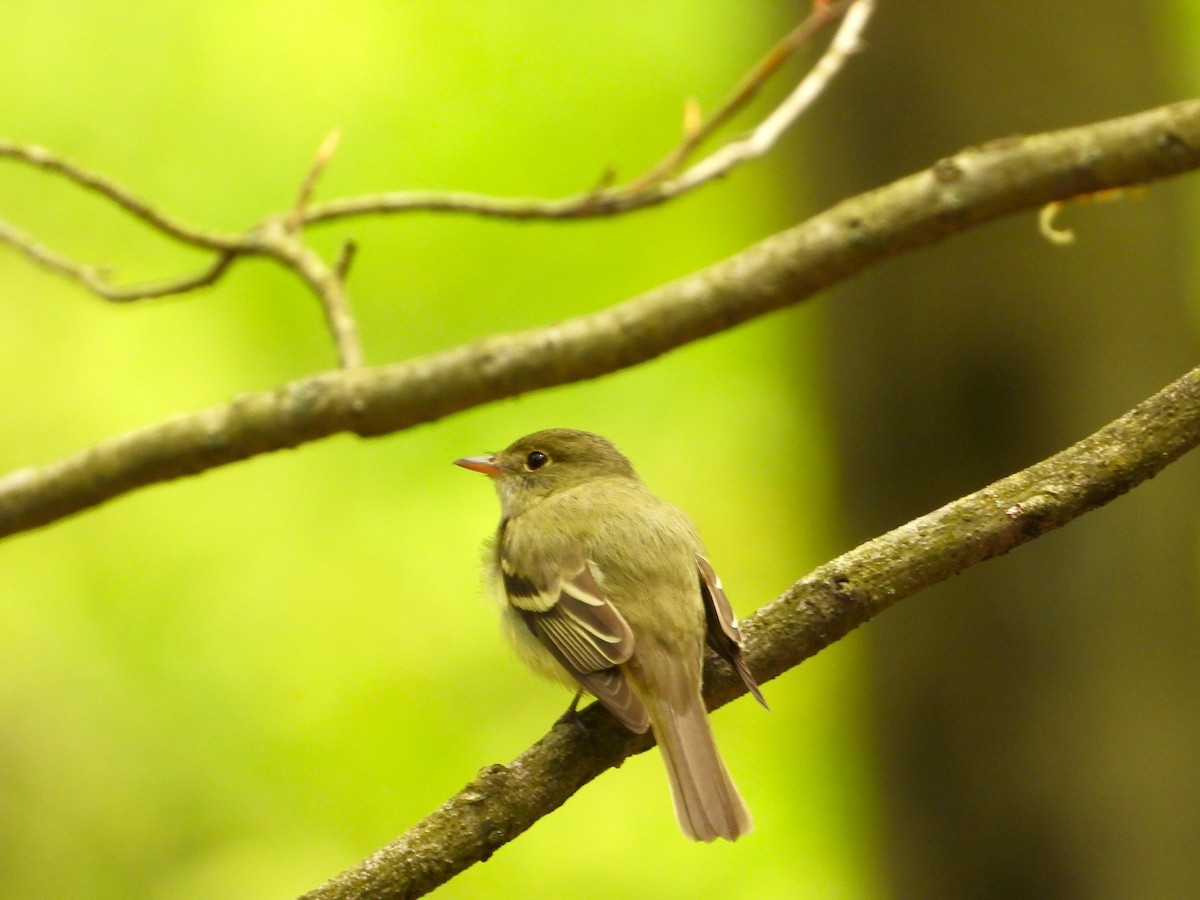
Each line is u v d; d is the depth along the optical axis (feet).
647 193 25.48
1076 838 33.22
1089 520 33.37
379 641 46.34
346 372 25.14
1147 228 34.12
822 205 36.37
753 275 24.17
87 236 45.70
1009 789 33.60
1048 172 23.30
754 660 17.10
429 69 45.14
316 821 44.62
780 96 40.37
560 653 20.01
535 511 22.41
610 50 45.34
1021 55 34.37
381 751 45.39
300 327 45.39
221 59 45.11
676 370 46.14
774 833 44.24
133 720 45.39
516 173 44.75
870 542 17.19
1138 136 23.00
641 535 20.67
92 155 44.68
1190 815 32.83
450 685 46.26
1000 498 16.44
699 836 17.61
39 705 44.96
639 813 44.70
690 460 46.14
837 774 43.39
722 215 45.03
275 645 46.42
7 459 44.34
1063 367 33.65
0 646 45.55
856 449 35.14
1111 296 33.83
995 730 33.65
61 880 43.45
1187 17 39.83
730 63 45.03
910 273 34.30
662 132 44.88
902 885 34.96
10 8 44.88
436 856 15.69
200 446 25.22
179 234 27.07
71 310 46.01
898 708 34.58
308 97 44.91
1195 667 33.19
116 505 47.75
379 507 46.93
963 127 34.58
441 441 45.91
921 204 23.66
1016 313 33.76
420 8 45.27
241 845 44.09
